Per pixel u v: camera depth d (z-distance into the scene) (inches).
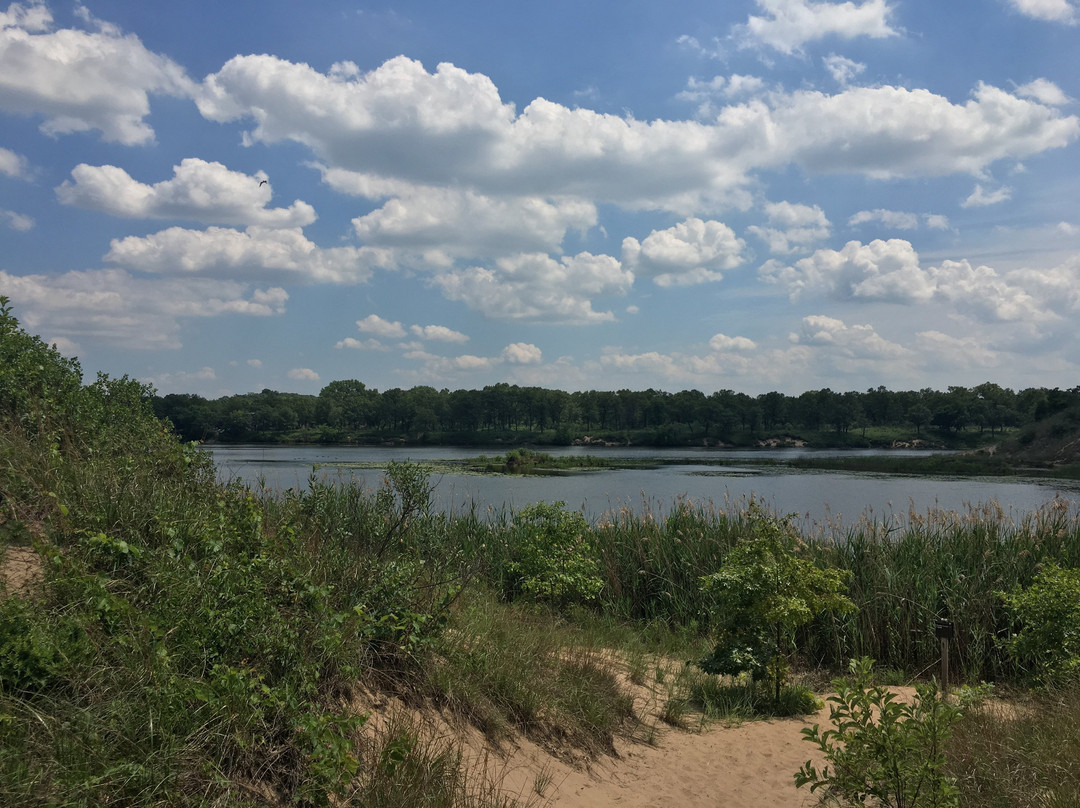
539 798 183.3
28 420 292.5
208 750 139.1
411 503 308.0
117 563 183.8
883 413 5433.1
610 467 2336.4
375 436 4869.6
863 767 162.1
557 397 5378.9
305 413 5059.1
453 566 357.1
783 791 209.8
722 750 244.4
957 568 388.5
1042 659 316.2
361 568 235.0
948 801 155.6
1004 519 442.0
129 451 300.8
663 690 305.0
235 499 247.8
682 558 454.3
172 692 137.1
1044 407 2699.3
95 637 147.6
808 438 4955.7
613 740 235.6
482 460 2458.2
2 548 175.9
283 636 171.3
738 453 3902.6
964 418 4921.3
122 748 127.9
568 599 448.8
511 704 222.8
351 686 185.9
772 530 318.3
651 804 196.4
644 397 5738.2
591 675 269.9
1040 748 207.0
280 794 142.6
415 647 212.1
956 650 358.6
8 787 108.4
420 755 170.6
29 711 124.4
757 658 294.5
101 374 405.4
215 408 4097.0
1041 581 315.9
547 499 1165.7
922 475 1957.4
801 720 285.6
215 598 173.6
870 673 165.9
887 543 423.5
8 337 352.5
